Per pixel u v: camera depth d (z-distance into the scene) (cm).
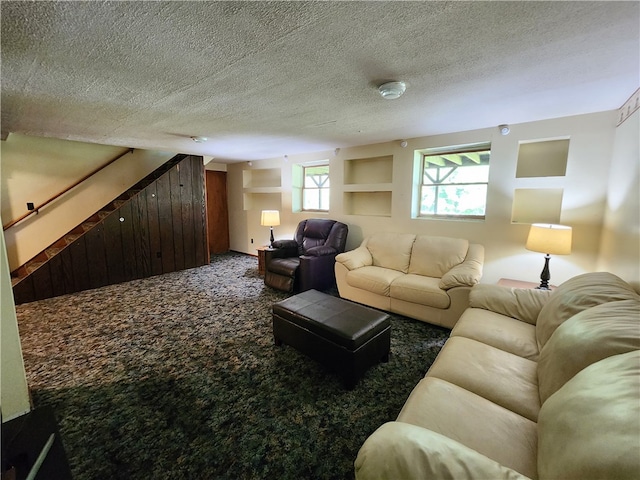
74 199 471
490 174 332
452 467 79
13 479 120
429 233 388
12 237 417
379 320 223
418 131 348
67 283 404
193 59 166
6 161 407
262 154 539
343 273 370
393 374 219
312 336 222
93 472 142
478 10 121
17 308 350
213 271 525
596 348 114
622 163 236
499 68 177
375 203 463
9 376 166
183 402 190
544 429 95
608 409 77
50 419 165
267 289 423
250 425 171
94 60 166
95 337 278
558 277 302
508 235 327
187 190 537
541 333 177
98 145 492
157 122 305
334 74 186
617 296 151
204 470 144
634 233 200
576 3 116
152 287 432
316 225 471
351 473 142
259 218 644
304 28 135
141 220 478
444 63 170
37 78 191
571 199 288
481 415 120
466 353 166
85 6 118
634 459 62
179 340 272
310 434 165
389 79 194
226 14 124
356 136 378
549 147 314
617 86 205
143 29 135
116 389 203
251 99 234
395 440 89
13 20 127
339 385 207
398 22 130
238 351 252
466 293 272
